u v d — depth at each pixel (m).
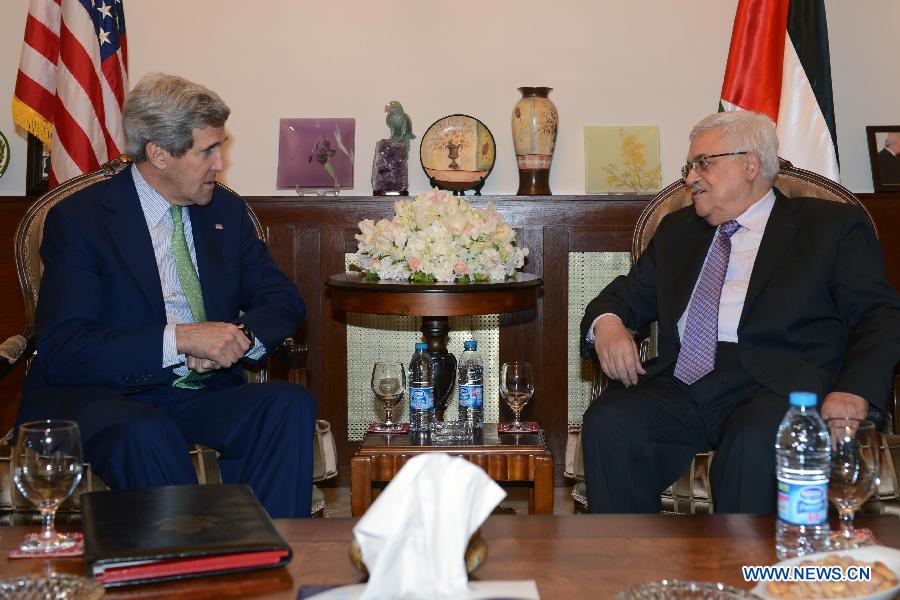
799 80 3.35
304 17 3.74
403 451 2.37
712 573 1.39
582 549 1.50
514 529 1.61
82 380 2.31
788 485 1.47
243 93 3.76
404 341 3.72
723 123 2.58
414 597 1.27
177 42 3.74
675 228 2.76
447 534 1.29
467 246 2.85
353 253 3.63
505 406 3.73
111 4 3.49
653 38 3.74
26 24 3.55
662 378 2.61
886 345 2.28
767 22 3.34
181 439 2.17
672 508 2.31
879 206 3.68
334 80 3.75
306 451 2.30
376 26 3.74
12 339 2.51
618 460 2.33
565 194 3.74
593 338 2.68
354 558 1.38
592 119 3.77
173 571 1.36
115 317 2.42
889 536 1.57
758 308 2.49
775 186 2.81
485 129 3.67
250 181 3.77
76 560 1.45
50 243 2.43
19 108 3.49
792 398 1.46
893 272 3.69
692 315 2.57
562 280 3.65
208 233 2.59
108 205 2.46
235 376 2.61
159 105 2.35
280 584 1.36
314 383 3.71
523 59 3.75
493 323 3.71
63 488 1.50
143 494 1.63
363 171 3.77
